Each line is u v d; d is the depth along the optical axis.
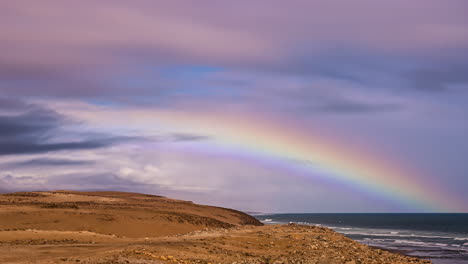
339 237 47.16
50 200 75.88
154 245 29.64
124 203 80.56
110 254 23.98
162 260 24.56
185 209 84.69
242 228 49.12
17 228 46.72
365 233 134.88
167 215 64.31
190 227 58.69
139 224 54.91
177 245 30.77
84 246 28.22
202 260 26.72
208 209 98.31
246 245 35.28
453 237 118.38
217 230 46.50
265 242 37.59
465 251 79.69
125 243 31.39
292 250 35.53
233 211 111.94
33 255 23.52
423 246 89.44
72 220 52.66
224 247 32.94
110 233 49.28
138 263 22.83
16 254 23.56
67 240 31.80
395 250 80.62
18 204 63.50
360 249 41.94
